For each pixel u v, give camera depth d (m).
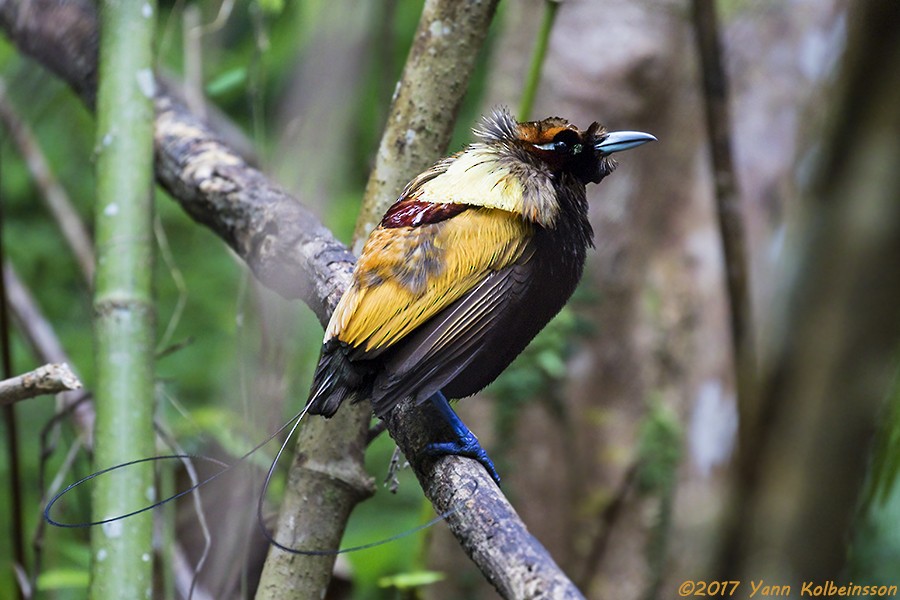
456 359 7.48
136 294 8.73
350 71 11.77
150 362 8.58
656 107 15.59
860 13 4.84
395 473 8.15
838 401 4.72
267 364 10.04
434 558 14.16
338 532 8.54
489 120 8.82
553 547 15.07
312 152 11.65
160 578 9.42
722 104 9.89
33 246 16.00
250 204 9.27
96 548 7.82
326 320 8.33
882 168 4.71
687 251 15.66
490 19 8.80
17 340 14.40
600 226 15.47
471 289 7.61
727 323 15.44
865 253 4.68
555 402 15.07
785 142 15.26
